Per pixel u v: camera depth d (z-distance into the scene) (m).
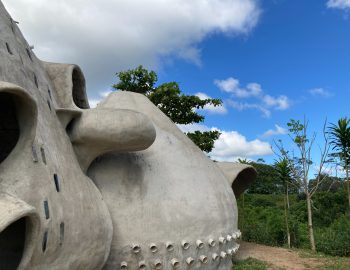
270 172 34.53
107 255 6.64
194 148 9.12
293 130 15.08
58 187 5.32
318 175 14.86
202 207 7.95
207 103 18.31
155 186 7.66
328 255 12.98
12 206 3.89
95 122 6.75
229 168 11.52
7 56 5.45
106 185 7.30
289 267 10.71
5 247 4.99
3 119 5.21
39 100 5.94
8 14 6.41
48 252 4.81
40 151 5.15
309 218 14.20
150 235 7.23
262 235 15.58
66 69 8.34
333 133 14.03
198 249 7.71
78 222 5.61
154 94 17.78
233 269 10.09
